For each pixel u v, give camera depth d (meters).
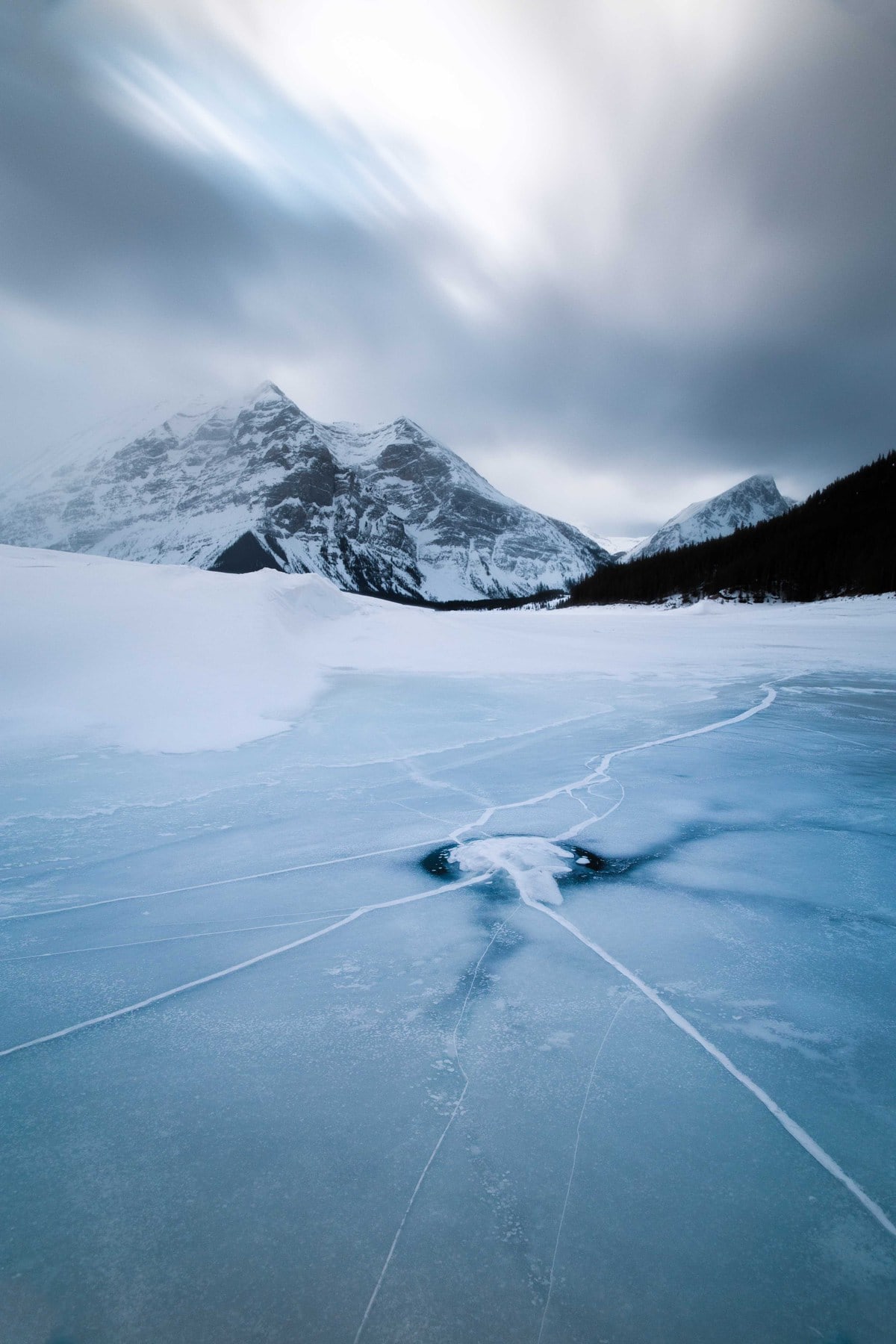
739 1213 1.42
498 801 4.69
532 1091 1.79
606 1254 1.33
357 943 2.68
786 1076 1.85
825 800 4.71
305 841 3.88
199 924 2.86
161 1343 1.15
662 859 3.61
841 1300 1.23
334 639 13.84
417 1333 1.17
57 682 7.14
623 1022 2.11
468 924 2.84
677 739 6.65
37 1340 1.15
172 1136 1.64
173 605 10.58
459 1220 1.40
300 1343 1.15
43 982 2.39
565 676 11.30
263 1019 2.14
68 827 4.11
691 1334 1.17
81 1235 1.37
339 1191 1.47
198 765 5.55
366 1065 1.90
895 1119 1.69
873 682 10.70
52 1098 1.78
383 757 5.91
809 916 2.92
